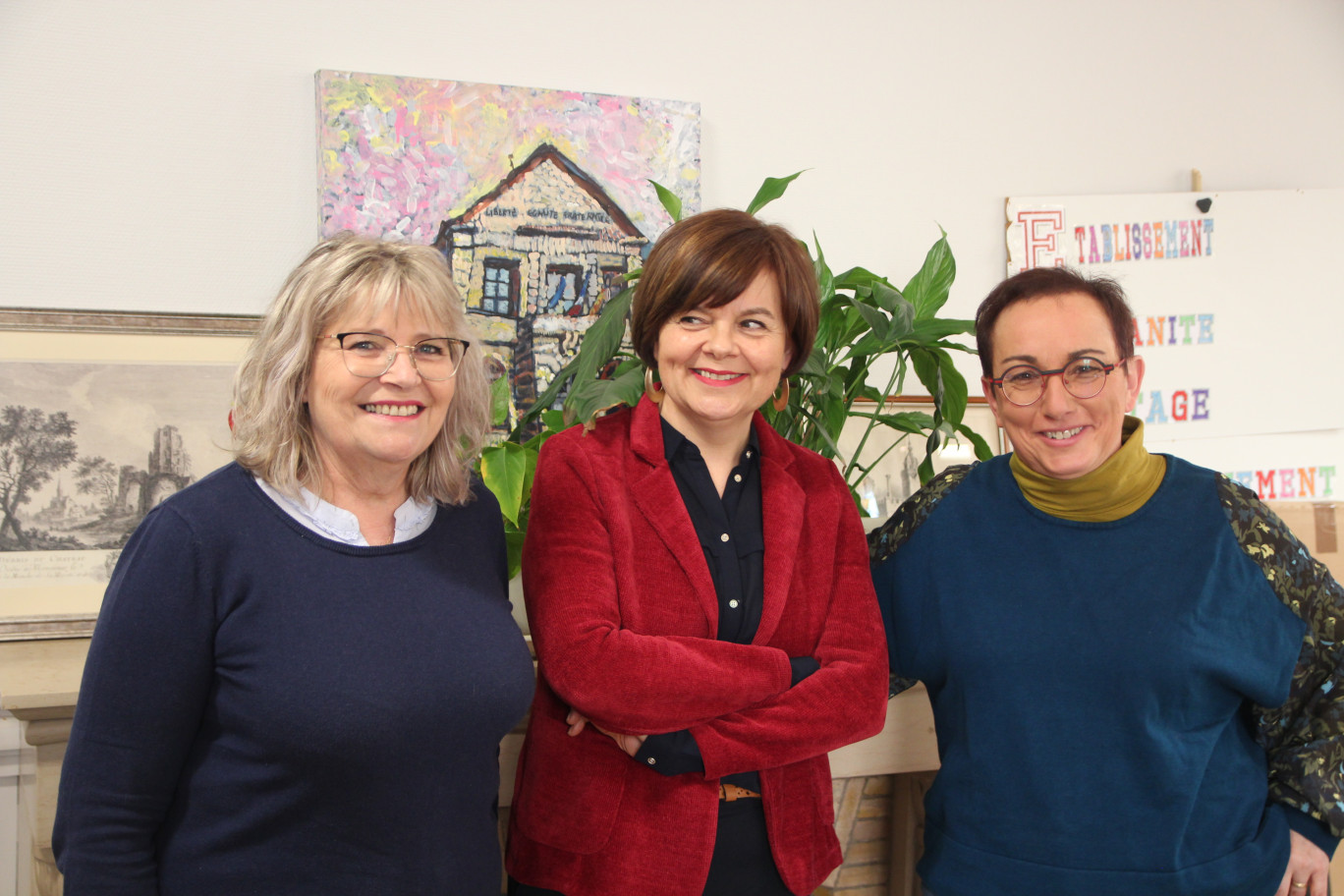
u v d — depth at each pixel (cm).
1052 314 112
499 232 188
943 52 220
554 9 194
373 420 91
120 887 84
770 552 113
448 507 106
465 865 94
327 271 91
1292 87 244
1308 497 236
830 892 172
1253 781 115
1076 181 230
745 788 109
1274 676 111
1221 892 108
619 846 104
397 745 87
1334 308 236
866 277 168
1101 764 109
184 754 88
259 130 178
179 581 85
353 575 92
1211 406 231
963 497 127
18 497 162
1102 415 112
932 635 123
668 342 109
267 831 87
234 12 176
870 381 214
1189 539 113
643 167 198
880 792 174
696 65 204
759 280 107
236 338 176
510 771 148
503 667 96
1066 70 229
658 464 113
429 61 187
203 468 173
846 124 214
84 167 169
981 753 115
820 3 211
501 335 190
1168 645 108
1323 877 113
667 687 99
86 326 167
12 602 160
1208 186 238
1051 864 109
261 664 86
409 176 183
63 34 167
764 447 122
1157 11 234
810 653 115
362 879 88
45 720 142
